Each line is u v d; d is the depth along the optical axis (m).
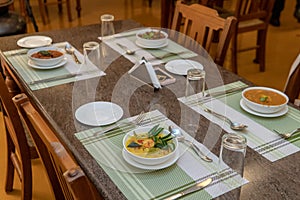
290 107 1.48
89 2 5.46
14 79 1.65
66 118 1.39
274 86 3.33
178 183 1.08
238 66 3.67
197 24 2.16
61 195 1.41
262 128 1.34
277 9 4.54
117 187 1.06
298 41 4.26
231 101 1.52
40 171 2.27
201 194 1.04
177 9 2.29
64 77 1.69
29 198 1.88
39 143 1.22
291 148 1.23
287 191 1.05
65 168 0.82
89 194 0.81
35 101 1.52
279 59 3.83
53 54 1.86
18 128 1.64
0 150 2.46
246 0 3.49
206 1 3.47
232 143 1.07
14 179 2.22
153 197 1.03
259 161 1.17
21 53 1.93
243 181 1.08
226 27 1.97
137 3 5.47
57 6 5.21
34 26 4.09
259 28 3.37
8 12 2.90
